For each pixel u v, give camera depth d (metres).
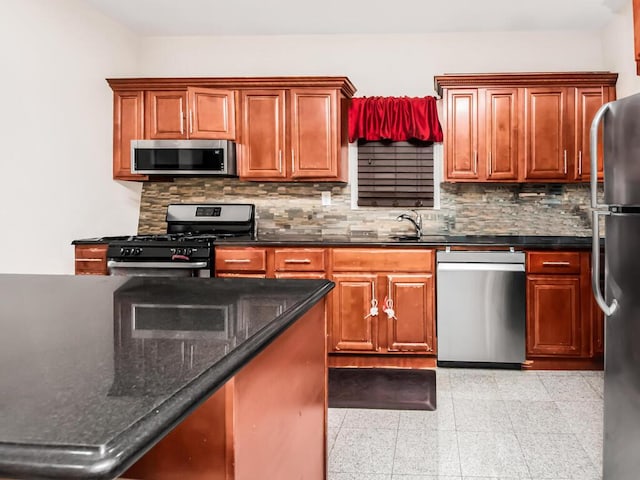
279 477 1.12
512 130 3.68
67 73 3.45
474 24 3.88
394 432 2.46
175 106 3.90
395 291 3.45
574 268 3.34
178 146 3.81
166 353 0.78
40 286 1.46
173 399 0.59
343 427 2.53
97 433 0.50
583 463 2.11
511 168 3.70
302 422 1.33
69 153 3.48
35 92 3.15
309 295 1.28
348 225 4.16
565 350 3.35
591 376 3.27
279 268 3.53
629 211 1.72
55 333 0.91
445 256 3.41
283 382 1.15
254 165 3.88
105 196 3.90
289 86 3.83
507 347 3.38
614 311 1.83
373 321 3.48
